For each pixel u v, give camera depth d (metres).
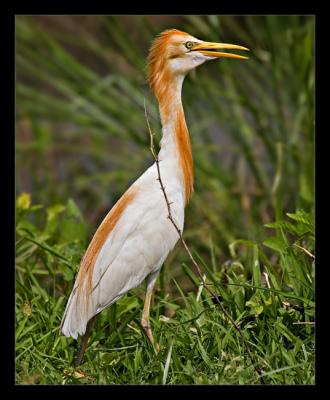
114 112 16.09
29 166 18.08
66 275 9.86
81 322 8.59
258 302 8.64
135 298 9.56
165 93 9.43
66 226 11.26
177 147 9.38
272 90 16.84
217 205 15.05
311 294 8.94
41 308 9.45
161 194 9.03
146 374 8.31
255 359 8.19
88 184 17.73
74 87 16.70
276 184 13.34
